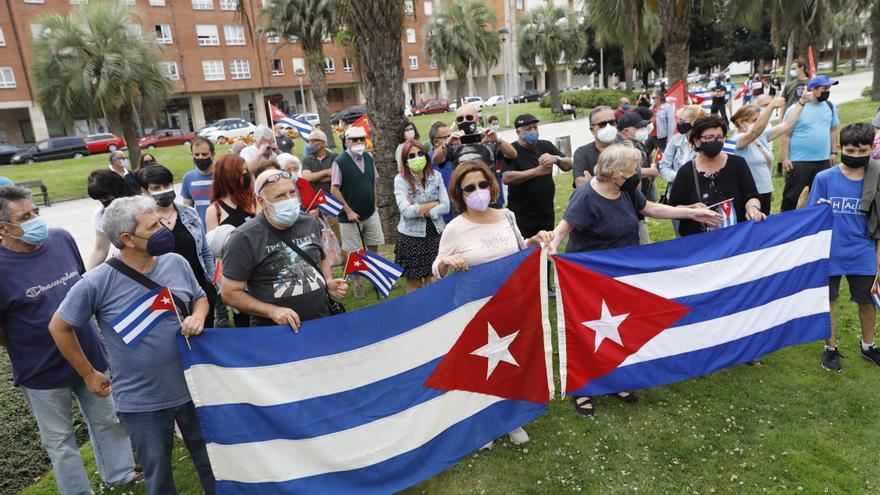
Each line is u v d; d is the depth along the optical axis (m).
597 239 3.98
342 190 6.51
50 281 3.30
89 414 3.55
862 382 4.15
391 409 3.24
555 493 3.30
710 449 3.58
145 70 18.77
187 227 4.18
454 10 36.91
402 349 3.24
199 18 45.94
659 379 4.03
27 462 4.20
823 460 3.40
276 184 3.03
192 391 2.87
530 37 33.78
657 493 3.24
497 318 3.50
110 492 3.66
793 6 19.59
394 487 3.24
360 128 6.38
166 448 3.06
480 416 3.51
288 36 23.95
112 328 2.85
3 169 24.92
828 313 4.30
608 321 3.87
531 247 3.56
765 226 4.15
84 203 17.48
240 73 49.00
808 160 6.20
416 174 5.19
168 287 2.91
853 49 55.38
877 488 3.15
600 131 4.96
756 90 18.91
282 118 9.16
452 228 3.67
